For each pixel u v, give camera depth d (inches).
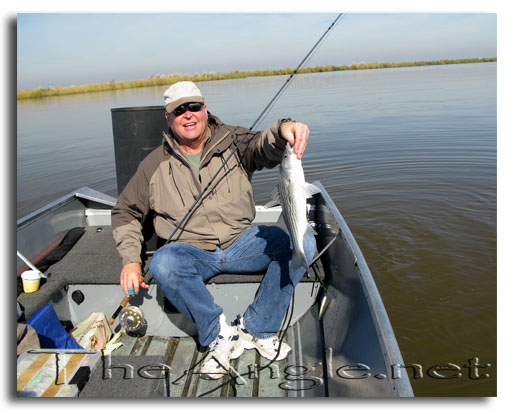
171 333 112.9
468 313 171.0
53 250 127.8
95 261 121.6
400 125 490.9
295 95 875.4
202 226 103.7
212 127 106.7
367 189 308.5
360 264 94.3
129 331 110.3
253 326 101.4
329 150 407.8
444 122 486.9
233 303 110.8
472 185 299.3
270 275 99.4
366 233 242.5
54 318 100.1
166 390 91.7
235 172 105.0
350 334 89.9
